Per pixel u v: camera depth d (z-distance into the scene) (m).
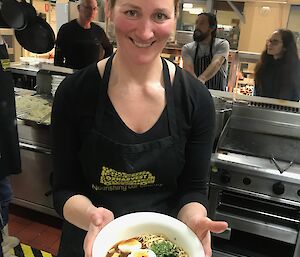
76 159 0.86
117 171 0.82
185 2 2.04
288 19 1.85
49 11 2.43
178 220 0.75
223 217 1.87
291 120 1.95
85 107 0.81
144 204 0.85
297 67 1.93
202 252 0.66
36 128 2.09
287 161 1.74
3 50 1.81
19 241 2.19
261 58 1.99
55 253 2.13
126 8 0.66
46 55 2.82
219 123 1.90
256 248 1.93
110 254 0.66
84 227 0.76
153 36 0.69
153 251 0.67
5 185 2.00
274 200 1.72
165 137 0.82
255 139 1.92
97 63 0.83
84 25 2.30
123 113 0.80
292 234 1.77
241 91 2.13
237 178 1.75
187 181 0.90
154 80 0.81
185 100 0.82
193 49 2.14
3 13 1.99
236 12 1.96
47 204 2.31
